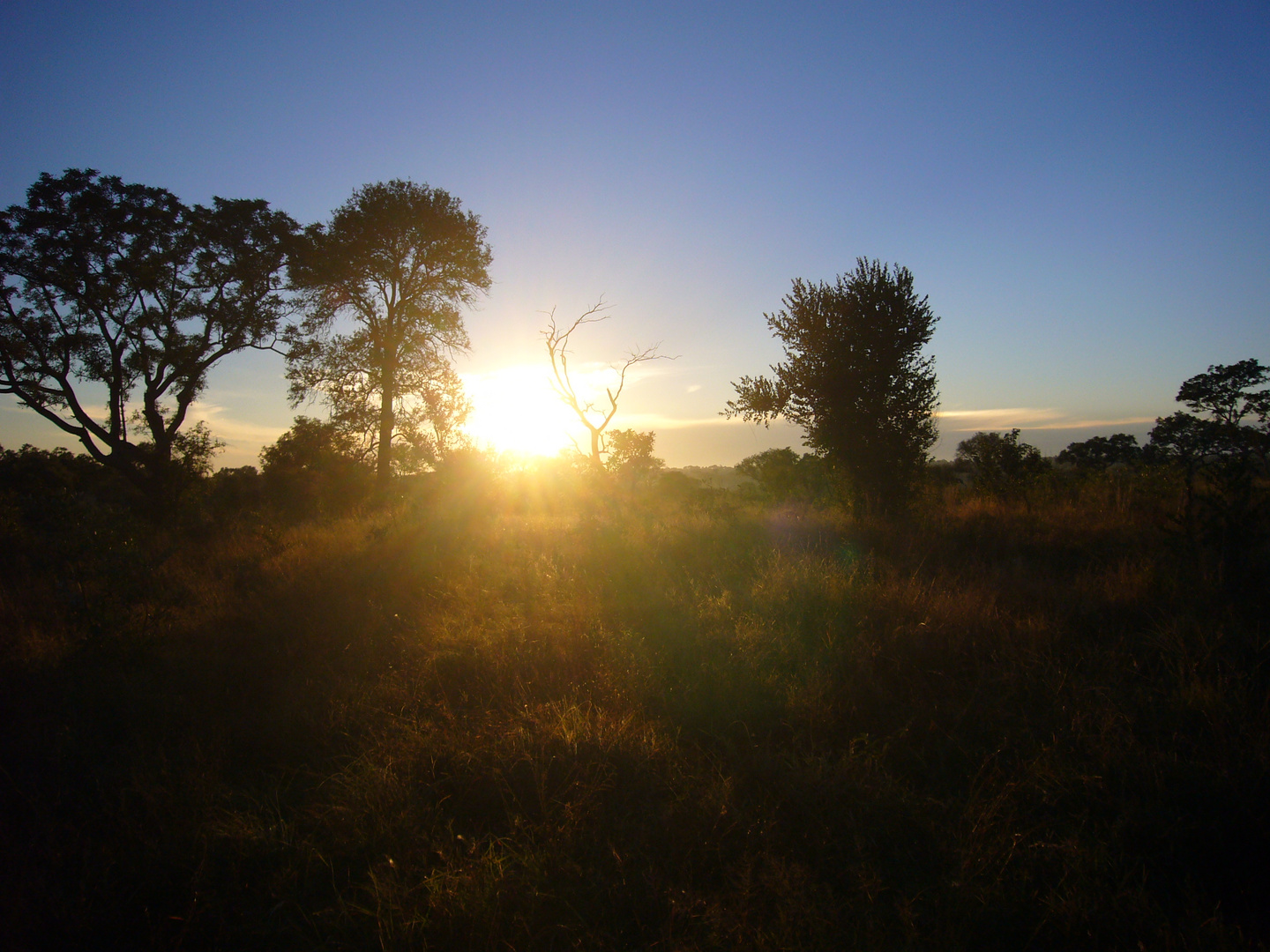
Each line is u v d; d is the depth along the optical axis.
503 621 6.76
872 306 13.09
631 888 3.03
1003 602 6.28
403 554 10.60
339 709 4.93
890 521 10.93
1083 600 6.16
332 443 23.02
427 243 24.50
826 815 3.50
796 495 15.85
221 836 3.46
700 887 3.06
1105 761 3.71
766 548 9.36
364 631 6.80
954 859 3.14
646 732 4.41
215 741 4.44
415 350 24.36
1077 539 8.89
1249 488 6.40
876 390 13.02
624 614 6.90
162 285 23.70
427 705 5.01
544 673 5.52
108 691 5.31
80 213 22.31
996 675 4.88
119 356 23.25
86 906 3.00
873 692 4.84
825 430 13.27
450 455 22.73
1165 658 4.78
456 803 3.82
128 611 6.92
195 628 7.03
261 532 12.88
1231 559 6.22
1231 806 3.34
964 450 22.22
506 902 2.93
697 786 3.77
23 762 4.29
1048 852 3.11
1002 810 3.47
